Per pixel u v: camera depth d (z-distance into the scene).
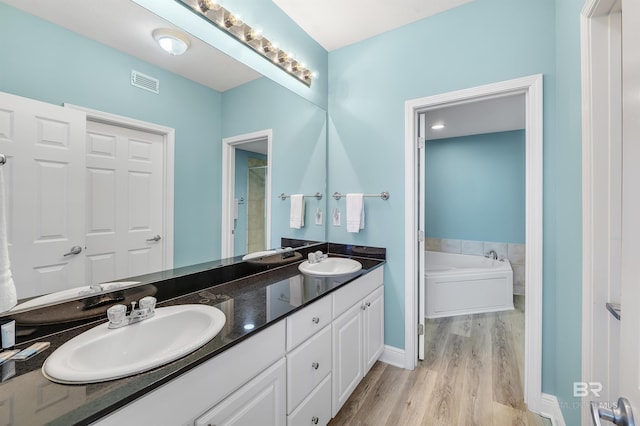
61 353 0.81
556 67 1.57
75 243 1.05
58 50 1.01
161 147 1.35
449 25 1.91
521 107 3.01
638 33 0.47
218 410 0.89
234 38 1.66
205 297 1.36
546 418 1.60
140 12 1.25
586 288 1.13
